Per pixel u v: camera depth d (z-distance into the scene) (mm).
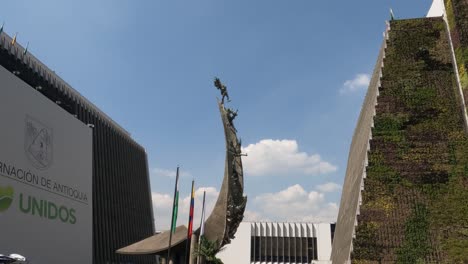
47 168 48656
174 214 36531
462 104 48219
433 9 60500
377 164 45688
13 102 42875
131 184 86750
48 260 47344
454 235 40281
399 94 50094
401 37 54688
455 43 51031
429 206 42375
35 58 55000
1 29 47844
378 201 43438
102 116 75875
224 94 37500
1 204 39938
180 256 39594
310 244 96875
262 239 96938
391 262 40156
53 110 50875
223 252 95000
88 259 57438
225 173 36844
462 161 44438
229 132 36938
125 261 78000
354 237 42000
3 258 17781
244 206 36906
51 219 48688
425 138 46562
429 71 51438
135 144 92938
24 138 44469
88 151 60406
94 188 68625
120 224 78125
